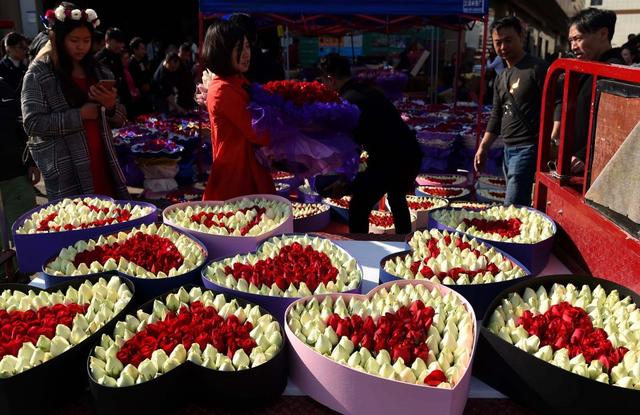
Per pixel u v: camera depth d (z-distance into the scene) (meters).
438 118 6.84
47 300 1.54
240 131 2.45
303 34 9.14
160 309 1.47
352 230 3.17
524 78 3.39
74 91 2.69
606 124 1.70
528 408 1.25
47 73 2.64
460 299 1.50
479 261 1.75
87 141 2.79
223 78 2.45
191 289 1.59
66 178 2.74
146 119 6.66
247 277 1.66
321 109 2.44
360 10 4.31
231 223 2.19
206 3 4.42
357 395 1.19
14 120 3.62
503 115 3.62
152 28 12.53
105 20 11.77
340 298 1.50
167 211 2.36
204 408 1.25
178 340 1.30
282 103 2.42
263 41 7.16
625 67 1.59
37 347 1.28
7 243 3.29
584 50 2.92
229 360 1.22
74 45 2.63
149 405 1.16
